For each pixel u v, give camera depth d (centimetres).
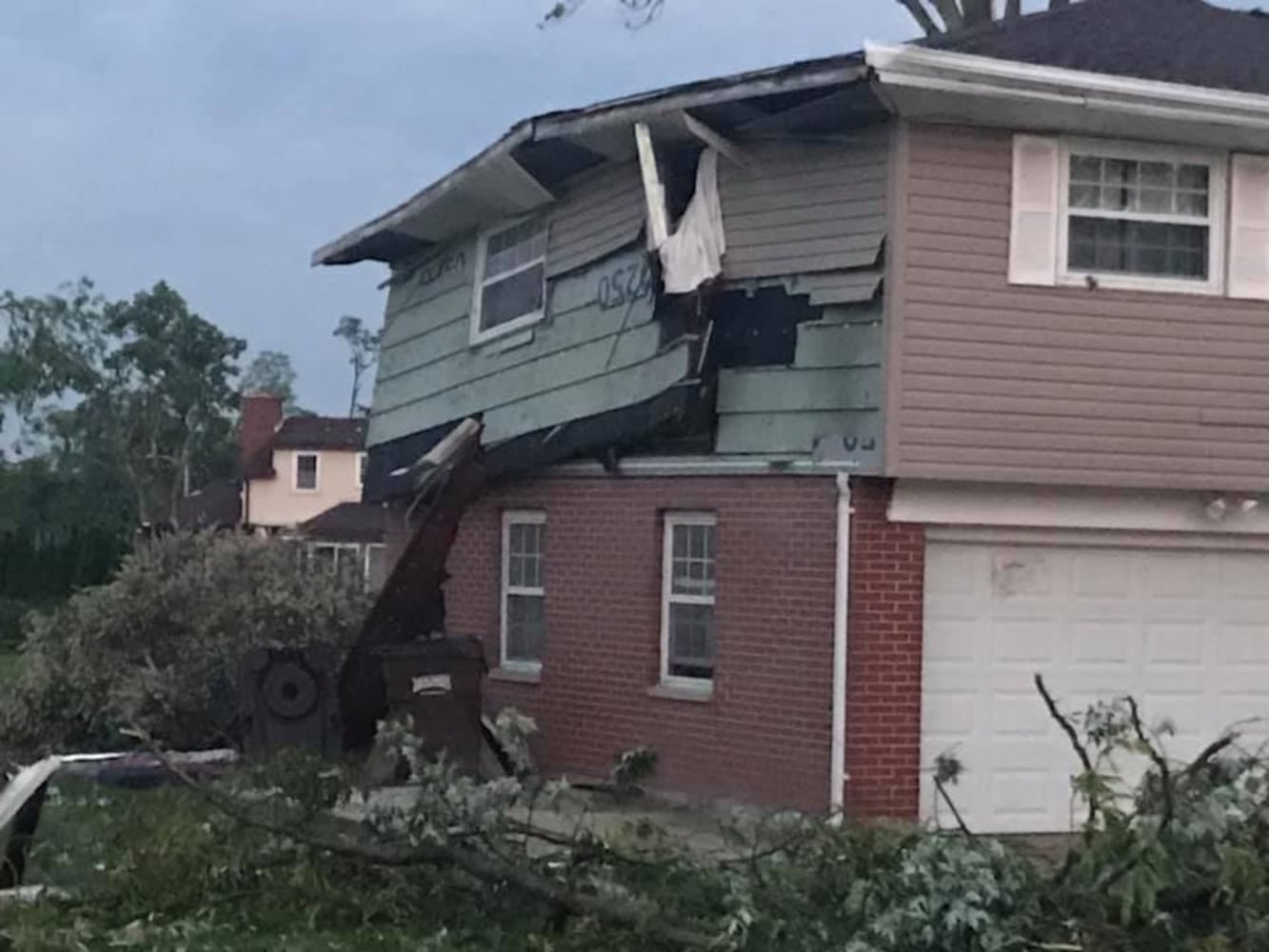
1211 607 1574
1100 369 1505
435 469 1838
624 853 987
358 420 6531
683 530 1656
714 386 1579
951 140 1468
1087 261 1515
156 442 7544
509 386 1952
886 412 1443
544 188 1847
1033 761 1509
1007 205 1482
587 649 1756
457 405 2092
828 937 866
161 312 7644
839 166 1496
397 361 2325
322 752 1719
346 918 1003
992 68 1418
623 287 1723
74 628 1920
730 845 1122
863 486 1462
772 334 1536
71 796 1474
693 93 1511
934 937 834
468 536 1983
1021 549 1516
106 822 1317
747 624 1544
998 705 1503
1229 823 851
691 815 1545
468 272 2097
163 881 1028
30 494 6944
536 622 1881
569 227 1845
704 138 1545
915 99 1426
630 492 1706
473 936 967
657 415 1608
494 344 2003
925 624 1482
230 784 1144
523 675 1855
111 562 4631
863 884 868
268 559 2006
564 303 1844
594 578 1753
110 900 1025
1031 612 1517
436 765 1063
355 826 1046
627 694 1689
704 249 1581
